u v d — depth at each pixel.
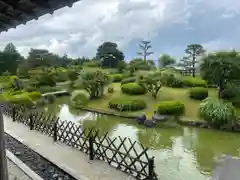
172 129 9.89
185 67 21.08
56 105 15.72
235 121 9.71
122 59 33.66
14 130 8.77
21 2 1.94
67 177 5.14
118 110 13.16
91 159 5.93
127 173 5.16
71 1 1.83
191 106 12.63
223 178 3.62
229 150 7.44
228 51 12.48
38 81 19.31
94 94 15.98
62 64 32.25
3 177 2.96
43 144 7.11
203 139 8.59
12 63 29.61
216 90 15.39
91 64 22.67
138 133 9.34
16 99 13.92
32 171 5.24
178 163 6.31
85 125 10.70
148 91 15.67
